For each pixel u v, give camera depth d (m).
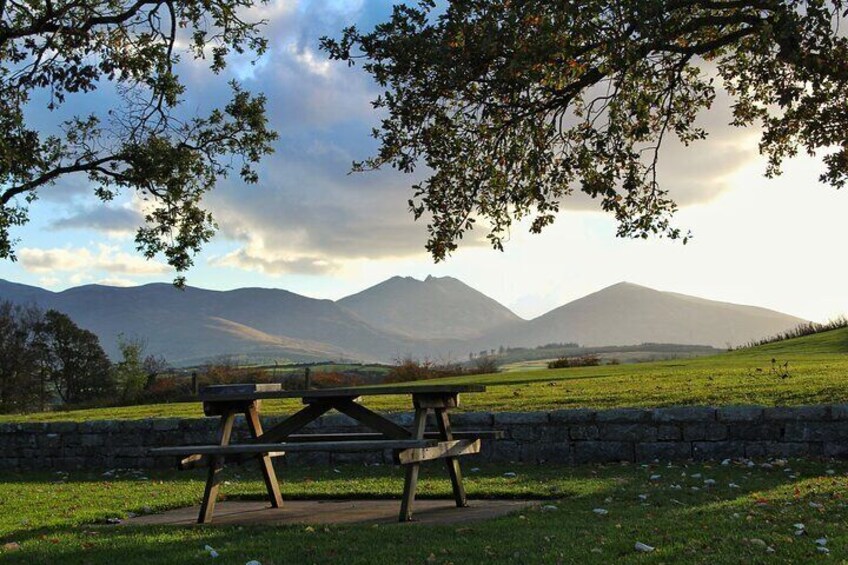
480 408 15.78
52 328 73.00
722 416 12.35
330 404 9.16
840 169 13.47
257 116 15.52
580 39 11.08
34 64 12.95
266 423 15.20
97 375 71.50
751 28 11.22
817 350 30.73
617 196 13.40
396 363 38.03
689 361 29.00
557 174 12.84
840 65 10.54
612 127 11.79
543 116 12.41
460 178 13.29
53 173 14.41
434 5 11.64
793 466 11.22
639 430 12.77
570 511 8.46
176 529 8.34
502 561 6.20
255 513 9.52
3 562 6.97
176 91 14.34
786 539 6.54
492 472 12.44
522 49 10.55
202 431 15.42
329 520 8.70
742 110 15.37
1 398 70.06
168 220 15.91
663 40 10.83
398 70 11.86
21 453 16.27
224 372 35.59
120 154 14.69
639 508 8.42
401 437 8.67
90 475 14.95
